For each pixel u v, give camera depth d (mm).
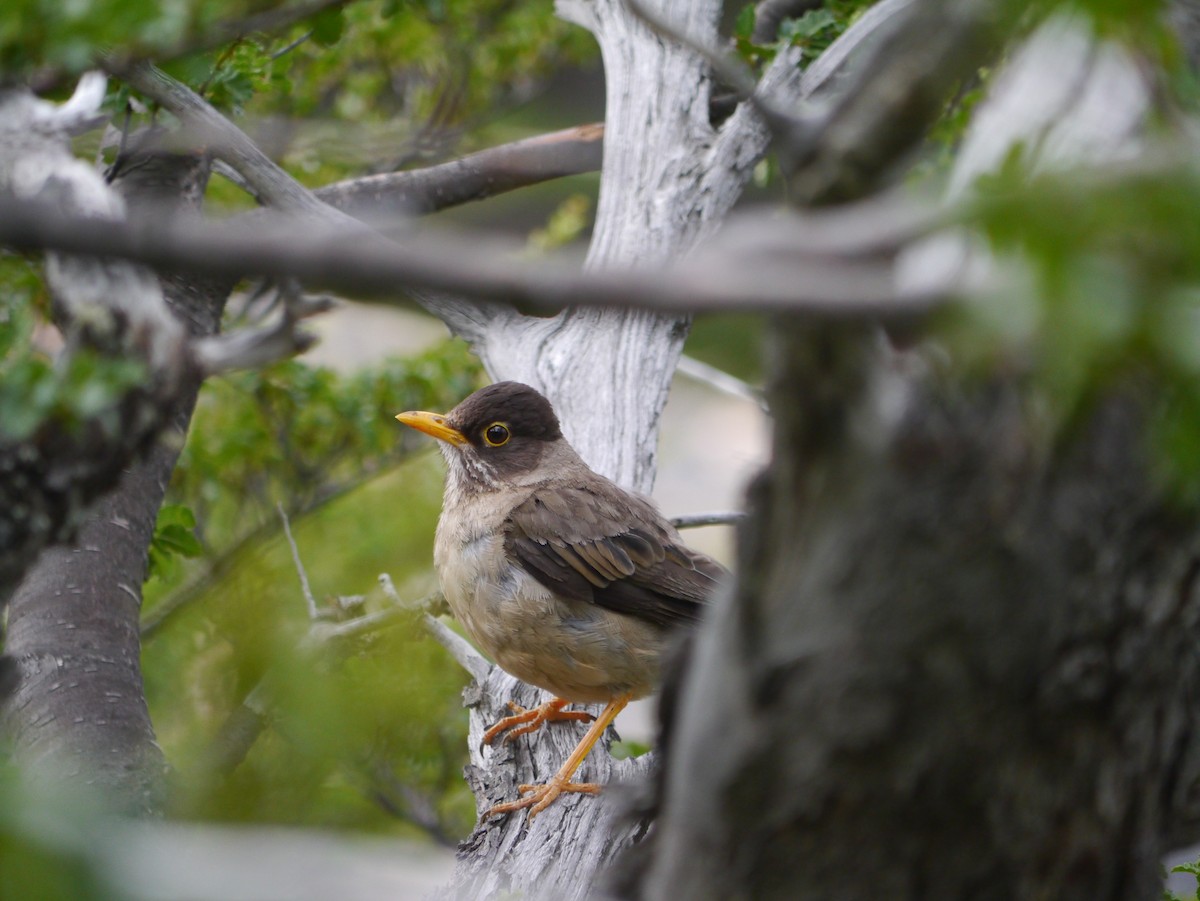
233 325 11227
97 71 5508
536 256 10938
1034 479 3076
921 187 3053
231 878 2342
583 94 16641
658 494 18141
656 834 4391
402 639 9352
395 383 12938
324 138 9469
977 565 3146
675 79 10562
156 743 7879
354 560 13125
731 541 3578
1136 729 3637
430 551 13461
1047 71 3152
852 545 3160
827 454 3068
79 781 6469
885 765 3410
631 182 10281
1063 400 2688
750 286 2027
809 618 3279
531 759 8812
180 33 5242
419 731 8875
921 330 2547
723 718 3488
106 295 4355
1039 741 3482
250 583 9852
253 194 10758
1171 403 2242
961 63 2697
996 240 2062
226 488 12906
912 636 3232
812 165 2838
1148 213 2021
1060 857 3678
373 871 2973
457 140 12781
